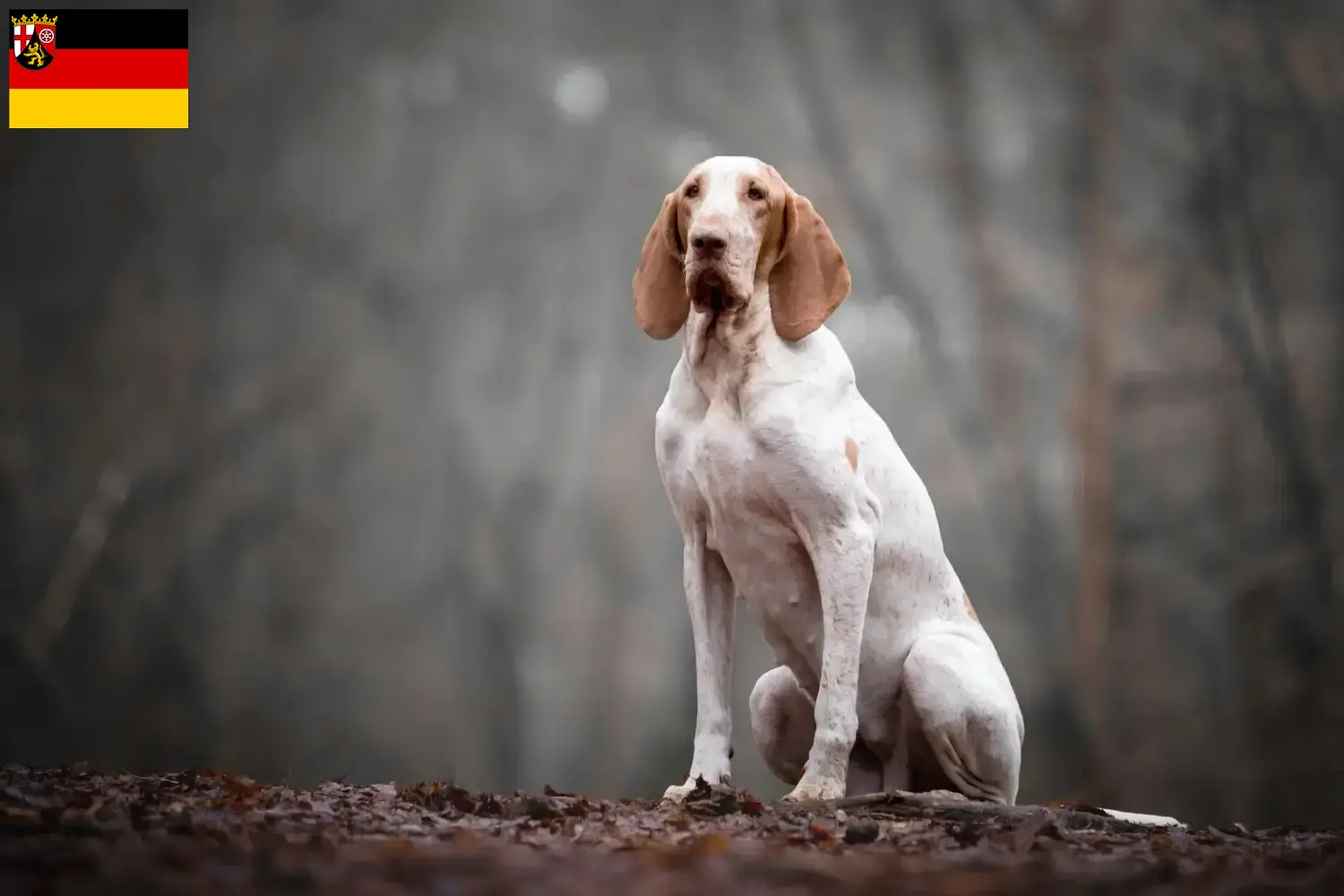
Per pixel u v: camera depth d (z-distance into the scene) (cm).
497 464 3384
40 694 2870
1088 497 2444
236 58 3312
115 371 3161
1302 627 2256
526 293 3491
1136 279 2542
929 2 2959
